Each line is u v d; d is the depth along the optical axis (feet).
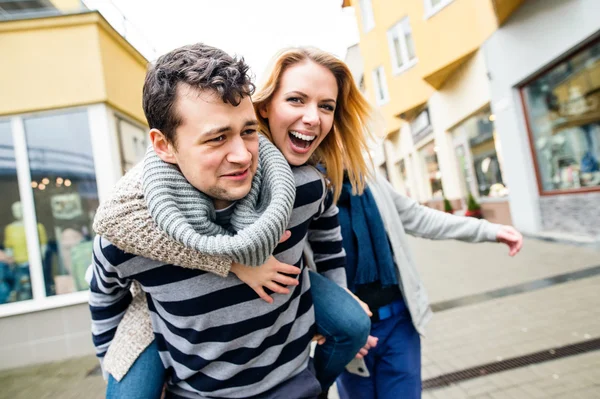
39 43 15.48
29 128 15.69
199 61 2.72
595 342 9.52
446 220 6.00
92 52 15.72
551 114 21.88
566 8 18.60
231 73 2.71
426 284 17.95
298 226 3.57
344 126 4.69
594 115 18.85
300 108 3.77
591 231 19.58
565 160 21.45
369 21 47.26
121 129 17.25
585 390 7.73
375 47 45.91
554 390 7.91
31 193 15.65
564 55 19.54
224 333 3.24
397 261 5.36
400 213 6.14
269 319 3.37
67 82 15.61
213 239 2.69
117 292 3.63
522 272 16.78
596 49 17.88
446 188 38.22
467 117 31.68
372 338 4.76
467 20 27.53
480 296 14.62
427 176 45.78
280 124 3.82
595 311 11.33
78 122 15.90
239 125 2.78
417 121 44.29
